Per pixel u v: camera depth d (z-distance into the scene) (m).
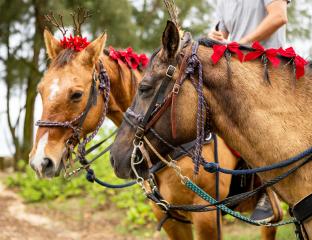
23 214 8.83
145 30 12.26
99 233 7.86
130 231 7.84
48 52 4.09
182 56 2.72
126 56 4.20
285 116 2.65
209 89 2.71
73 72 3.81
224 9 3.92
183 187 3.66
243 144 2.71
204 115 2.71
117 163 2.89
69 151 3.81
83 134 3.89
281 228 6.53
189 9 11.88
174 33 2.64
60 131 3.74
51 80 3.80
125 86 4.14
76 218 8.55
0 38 12.29
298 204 2.61
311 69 2.77
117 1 10.65
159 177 3.76
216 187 3.72
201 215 3.71
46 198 9.58
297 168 2.60
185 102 2.68
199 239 3.76
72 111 3.78
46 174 3.68
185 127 2.70
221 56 2.74
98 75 3.97
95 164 9.30
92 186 9.43
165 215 3.90
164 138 2.75
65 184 9.74
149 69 2.79
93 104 3.88
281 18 3.27
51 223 8.40
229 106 2.69
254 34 3.28
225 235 7.07
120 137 2.91
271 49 2.73
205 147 3.72
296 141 2.62
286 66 2.74
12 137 13.02
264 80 2.70
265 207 4.03
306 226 2.63
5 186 10.47
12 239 7.39
